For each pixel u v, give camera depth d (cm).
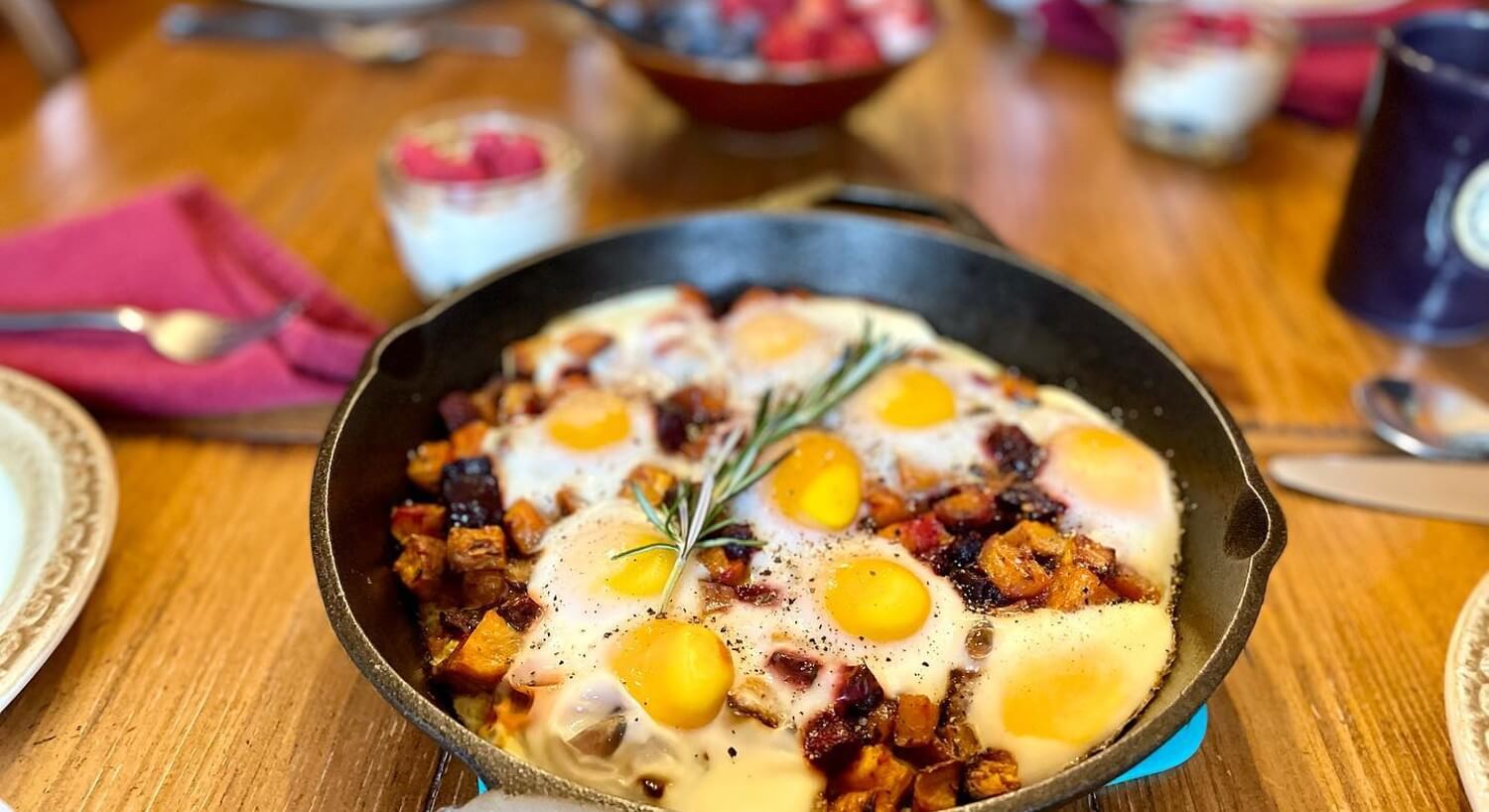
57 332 59
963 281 56
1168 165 79
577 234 67
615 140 80
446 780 41
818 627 42
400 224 63
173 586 48
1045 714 40
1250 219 74
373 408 45
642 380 54
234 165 76
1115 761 33
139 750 42
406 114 83
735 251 58
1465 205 57
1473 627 43
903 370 52
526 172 64
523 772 33
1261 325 64
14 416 50
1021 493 48
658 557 43
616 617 42
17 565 44
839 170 78
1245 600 38
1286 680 45
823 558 44
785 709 40
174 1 102
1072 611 43
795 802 38
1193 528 46
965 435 50
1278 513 40
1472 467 54
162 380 55
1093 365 53
